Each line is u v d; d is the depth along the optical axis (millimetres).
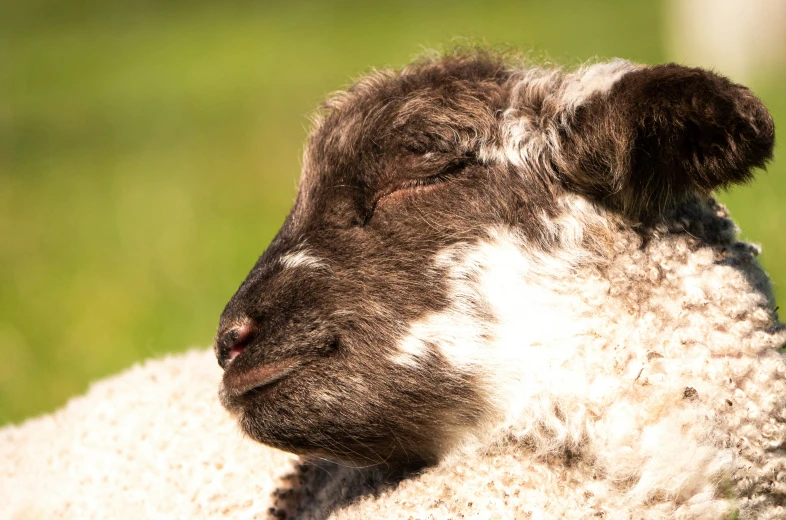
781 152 18719
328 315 7922
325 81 40969
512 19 50062
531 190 7992
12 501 10117
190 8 72500
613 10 50344
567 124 7930
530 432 7660
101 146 36469
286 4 70812
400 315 7848
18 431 11281
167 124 38375
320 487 8992
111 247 22500
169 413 10172
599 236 7852
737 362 7578
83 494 9844
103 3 75938
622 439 7391
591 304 7707
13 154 36406
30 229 25266
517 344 7766
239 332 8070
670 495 7355
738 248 8125
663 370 7492
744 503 7477
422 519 7527
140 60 55438
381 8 63781
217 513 9164
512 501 7441
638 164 7711
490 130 8164
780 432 7598
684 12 36688
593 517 7320
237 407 8086
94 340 16688
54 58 58500
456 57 9602
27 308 18609
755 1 34875
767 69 34156
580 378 7562
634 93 7473
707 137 7301
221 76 47656
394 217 8016
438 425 7910
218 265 19656
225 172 29047
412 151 8117
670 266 7762
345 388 7855
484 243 7906
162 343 16109
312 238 8219
